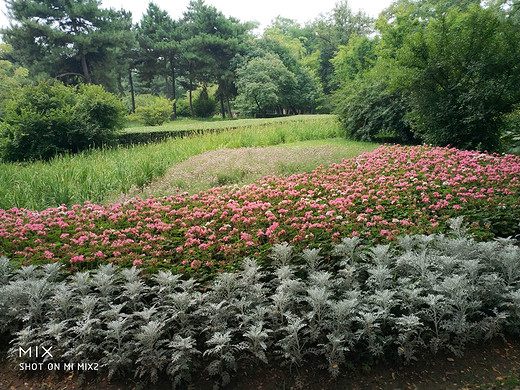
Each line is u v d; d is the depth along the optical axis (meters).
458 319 2.91
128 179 8.41
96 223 5.56
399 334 2.81
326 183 6.89
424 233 4.41
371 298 3.05
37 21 30.72
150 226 5.21
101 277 3.43
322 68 46.94
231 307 3.16
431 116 10.66
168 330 3.09
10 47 33.47
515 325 3.04
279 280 3.48
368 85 14.41
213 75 40.56
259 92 34.91
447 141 10.54
